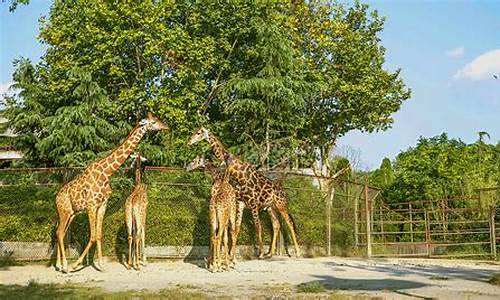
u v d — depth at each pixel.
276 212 18.58
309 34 30.02
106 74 24.14
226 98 25.08
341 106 29.86
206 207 18.17
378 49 30.59
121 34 22.19
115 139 23.30
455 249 21.36
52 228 16.86
